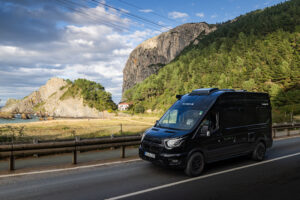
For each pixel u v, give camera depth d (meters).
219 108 7.02
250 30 189.38
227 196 4.79
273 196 4.84
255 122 8.25
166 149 6.03
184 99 7.65
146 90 184.12
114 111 189.75
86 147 7.63
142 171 6.71
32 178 5.90
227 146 7.09
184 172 6.31
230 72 135.62
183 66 190.50
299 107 61.44
